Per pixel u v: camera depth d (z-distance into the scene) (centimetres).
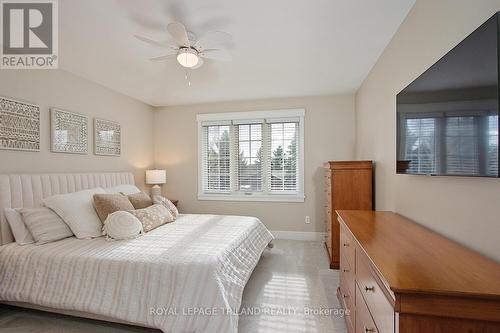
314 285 255
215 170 455
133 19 196
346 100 404
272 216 429
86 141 321
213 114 446
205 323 156
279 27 209
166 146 466
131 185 356
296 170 427
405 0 176
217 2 176
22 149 247
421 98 151
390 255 111
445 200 141
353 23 203
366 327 124
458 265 99
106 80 330
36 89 262
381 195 262
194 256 181
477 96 105
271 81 340
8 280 193
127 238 224
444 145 128
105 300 171
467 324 77
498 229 103
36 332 184
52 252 193
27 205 237
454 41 132
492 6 105
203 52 231
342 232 204
